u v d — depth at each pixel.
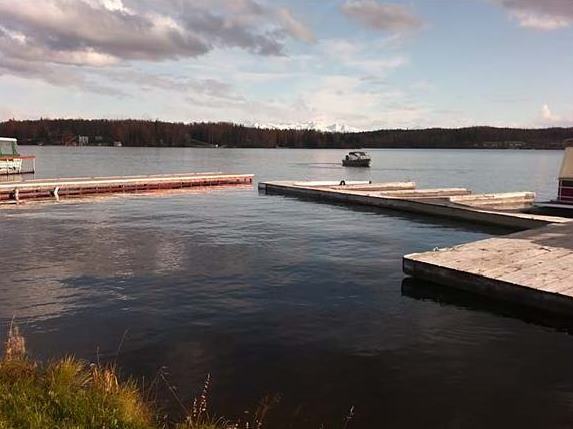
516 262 12.24
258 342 9.02
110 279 13.09
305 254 16.38
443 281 12.20
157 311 10.61
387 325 9.90
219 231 20.86
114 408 5.07
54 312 10.51
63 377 5.56
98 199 33.28
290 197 35.16
